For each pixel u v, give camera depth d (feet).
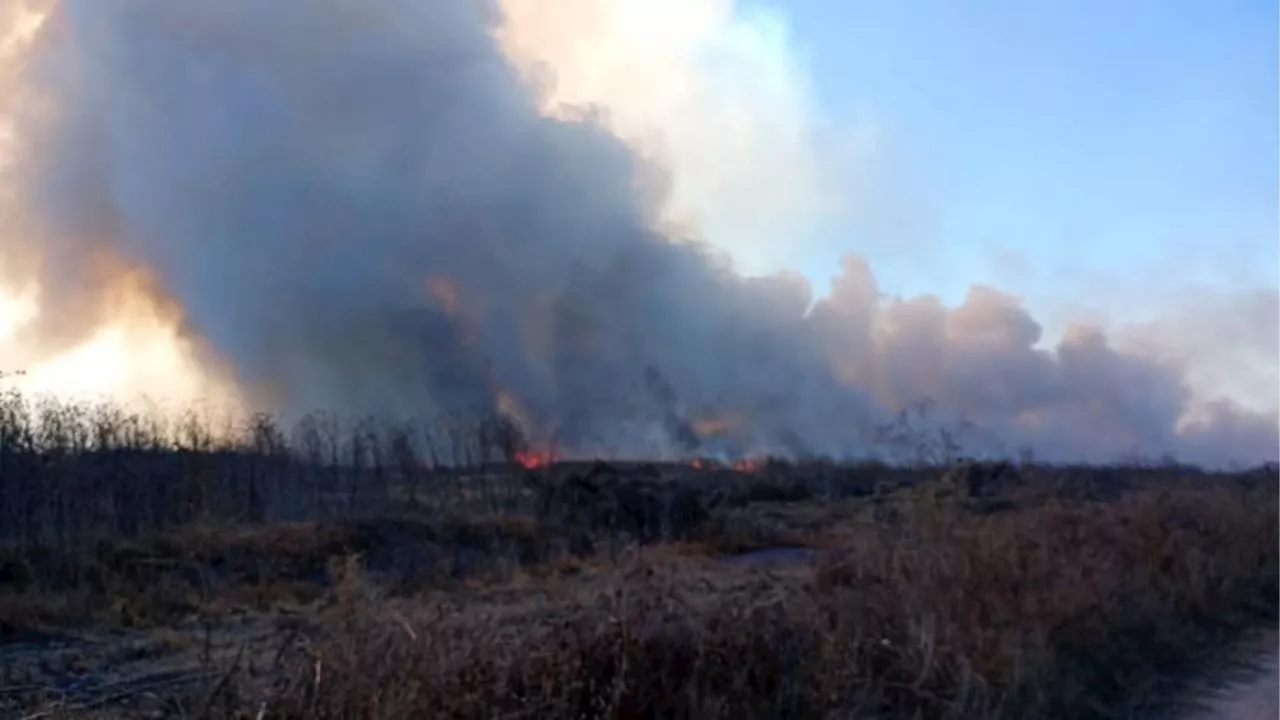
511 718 22.59
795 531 69.62
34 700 27.81
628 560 42.93
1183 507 61.77
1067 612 37.73
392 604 29.73
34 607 41.52
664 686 25.73
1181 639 42.52
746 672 27.07
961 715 28.89
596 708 24.58
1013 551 40.40
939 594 34.76
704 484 84.17
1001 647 32.60
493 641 24.99
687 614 28.02
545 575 51.80
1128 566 47.03
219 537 53.62
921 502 48.44
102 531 54.08
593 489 72.02
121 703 28.35
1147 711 35.14
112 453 58.70
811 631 29.43
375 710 21.30
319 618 34.76
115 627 40.52
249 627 39.70
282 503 64.03
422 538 58.34
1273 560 59.93
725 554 63.87
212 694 22.56
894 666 29.94
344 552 52.54
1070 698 33.24
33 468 54.80
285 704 21.83
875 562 36.45
